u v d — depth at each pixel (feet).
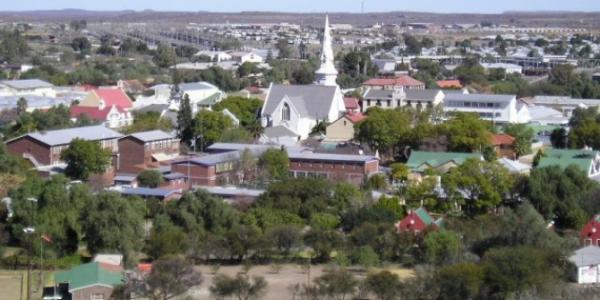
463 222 546.67
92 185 652.89
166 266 456.45
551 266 467.93
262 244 519.19
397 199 593.42
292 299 451.94
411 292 445.78
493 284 444.55
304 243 529.04
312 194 596.29
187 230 545.03
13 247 541.34
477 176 597.93
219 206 556.10
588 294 442.09
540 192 589.32
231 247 516.73
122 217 525.75
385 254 519.60
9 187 621.72
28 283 472.85
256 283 452.76
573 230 568.41
